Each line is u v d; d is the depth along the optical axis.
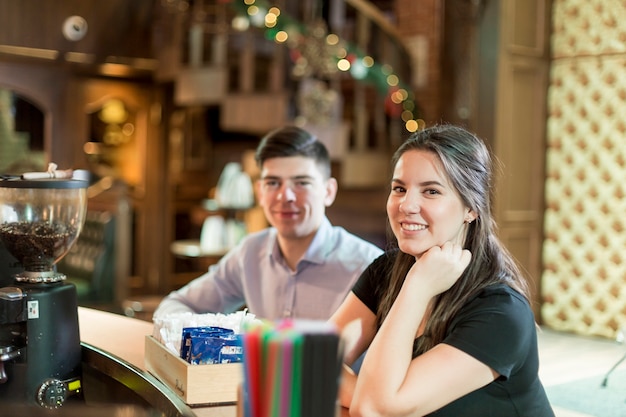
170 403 1.90
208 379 1.95
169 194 8.36
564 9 6.18
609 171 5.98
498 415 1.84
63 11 7.43
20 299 2.12
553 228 6.27
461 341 1.80
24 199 2.16
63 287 2.23
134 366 2.19
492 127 6.11
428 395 1.76
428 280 1.87
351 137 8.03
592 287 6.06
